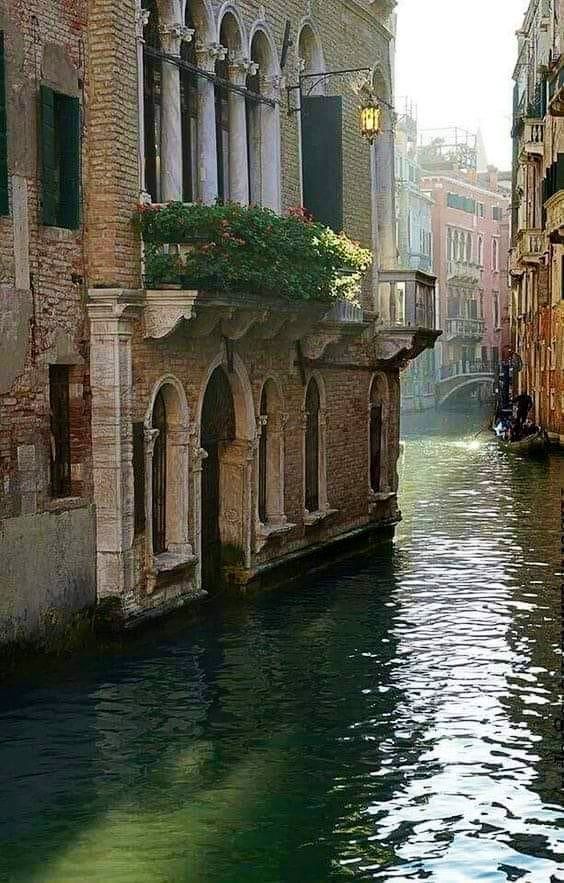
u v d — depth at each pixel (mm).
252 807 9305
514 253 60906
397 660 13234
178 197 14312
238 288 13922
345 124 19297
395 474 22000
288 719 11242
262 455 16875
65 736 10648
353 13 19828
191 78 14906
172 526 14383
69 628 12555
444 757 10398
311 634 14289
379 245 21062
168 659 12992
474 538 21547
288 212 15594
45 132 12016
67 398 12727
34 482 12039
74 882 8086
